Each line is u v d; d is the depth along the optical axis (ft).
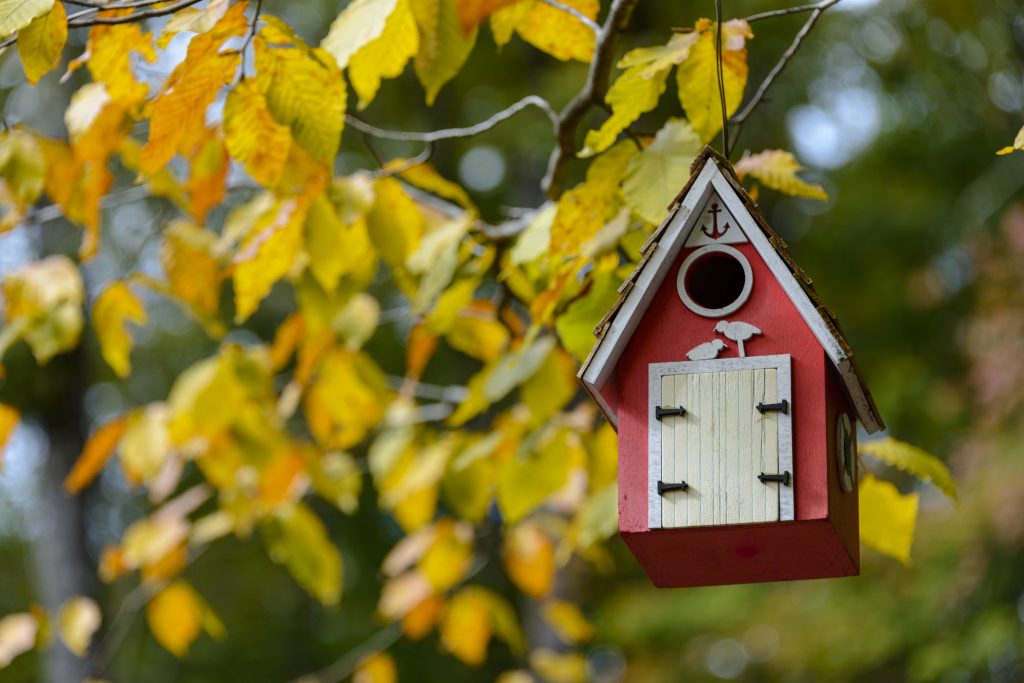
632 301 19.71
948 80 58.85
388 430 33.78
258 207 27.89
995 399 58.59
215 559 78.84
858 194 67.82
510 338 30.66
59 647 61.77
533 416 27.78
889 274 67.21
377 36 21.27
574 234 22.65
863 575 63.41
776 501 19.01
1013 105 58.80
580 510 32.58
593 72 23.73
